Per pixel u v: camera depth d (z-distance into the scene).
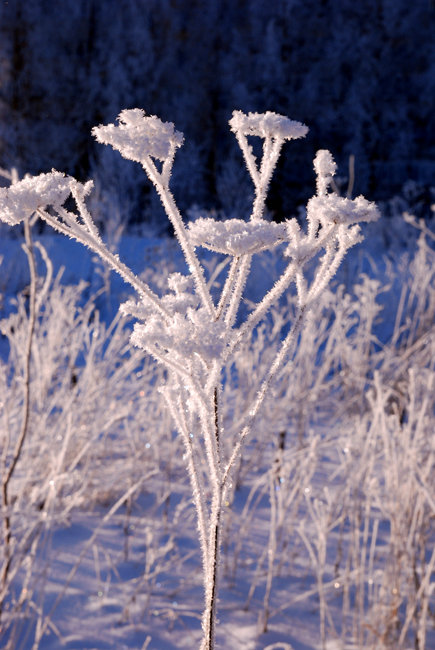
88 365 4.00
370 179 29.72
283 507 3.25
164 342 1.45
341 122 28.89
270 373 1.53
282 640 2.51
